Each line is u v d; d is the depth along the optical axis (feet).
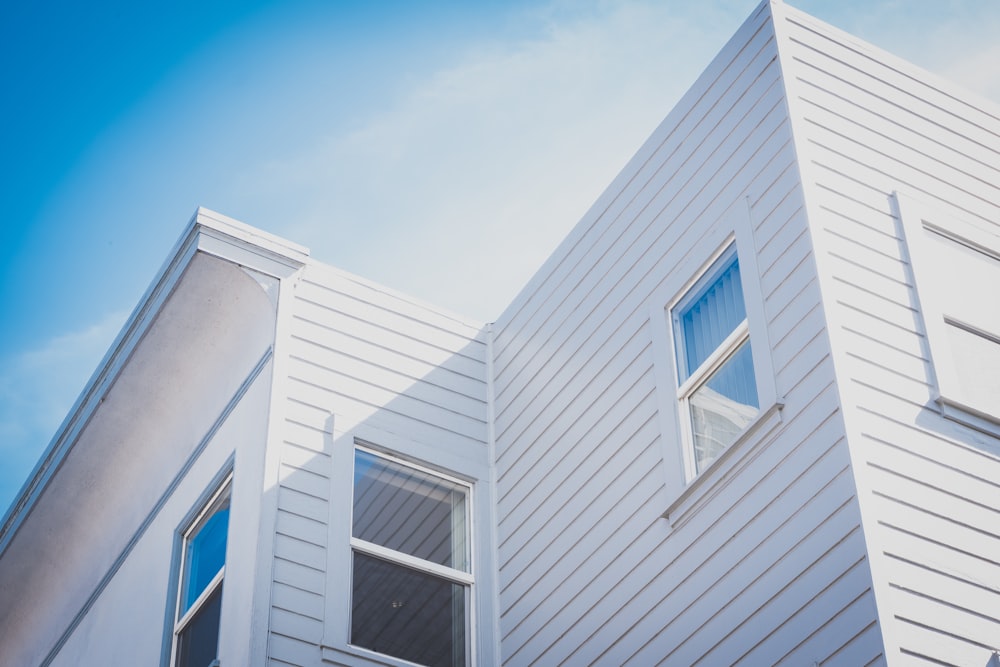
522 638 30.71
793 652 22.97
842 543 22.66
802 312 25.46
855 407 23.73
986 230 28.63
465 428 34.78
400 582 30.89
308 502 30.19
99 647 35.76
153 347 34.81
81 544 40.81
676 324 29.78
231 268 33.09
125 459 38.29
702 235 29.50
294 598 28.55
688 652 25.53
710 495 26.40
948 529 23.00
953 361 25.59
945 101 30.71
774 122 28.32
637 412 29.81
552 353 34.01
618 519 29.09
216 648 29.01
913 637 21.36
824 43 29.81
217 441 33.58
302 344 32.89
